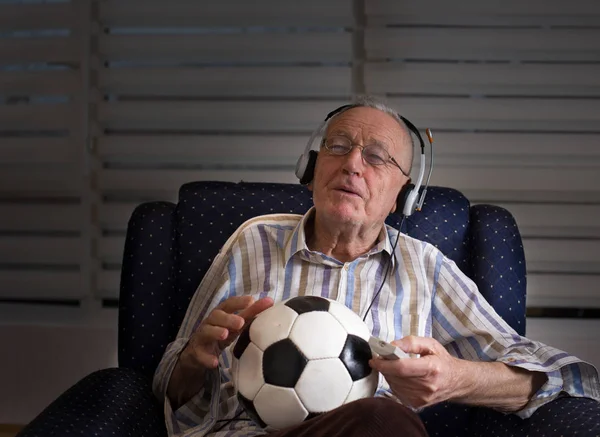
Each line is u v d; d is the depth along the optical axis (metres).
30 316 2.59
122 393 1.55
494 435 1.62
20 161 2.49
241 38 2.41
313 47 2.39
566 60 2.41
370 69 2.38
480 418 1.72
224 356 1.68
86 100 2.47
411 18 2.39
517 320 1.83
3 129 2.49
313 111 2.42
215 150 2.45
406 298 1.74
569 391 1.61
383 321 1.69
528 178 2.41
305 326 1.30
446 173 2.42
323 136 1.78
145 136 2.47
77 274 2.52
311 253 1.72
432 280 1.78
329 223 1.68
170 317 1.84
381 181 1.66
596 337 2.48
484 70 2.37
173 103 2.45
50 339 2.51
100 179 2.48
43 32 2.49
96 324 2.56
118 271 2.54
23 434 1.27
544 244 2.43
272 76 2.42
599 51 2.38
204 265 1.87
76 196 2.55
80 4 2.44
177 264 1.88
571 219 2.42
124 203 2.52
